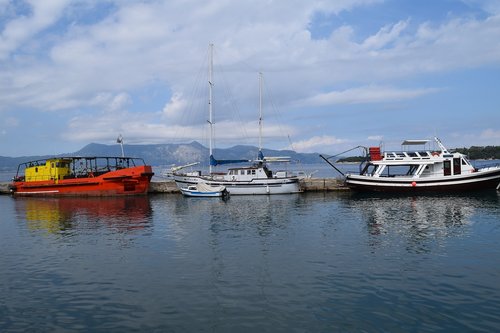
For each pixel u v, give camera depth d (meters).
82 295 16.38
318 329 12.91
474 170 53.88
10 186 68.94
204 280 17.98
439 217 34.38
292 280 17.73
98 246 25.47
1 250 24.77
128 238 27.91
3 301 15.85
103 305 15.26
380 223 32.09
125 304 15.32
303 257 21.64
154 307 14.97
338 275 18.34
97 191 60.09
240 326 13.23
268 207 44.06
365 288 16.55
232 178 58.62
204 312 14.41
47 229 32.41
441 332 12.59
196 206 46.38
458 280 17.39
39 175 64.25
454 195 51.34
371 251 22.75
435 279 17.56
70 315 14.39
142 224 33.91
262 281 17.69
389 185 54.72
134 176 59.81
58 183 61.09
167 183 63.97
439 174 54.59
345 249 23.33
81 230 31.53
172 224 33.59
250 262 20.86
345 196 54.44
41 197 62.03
